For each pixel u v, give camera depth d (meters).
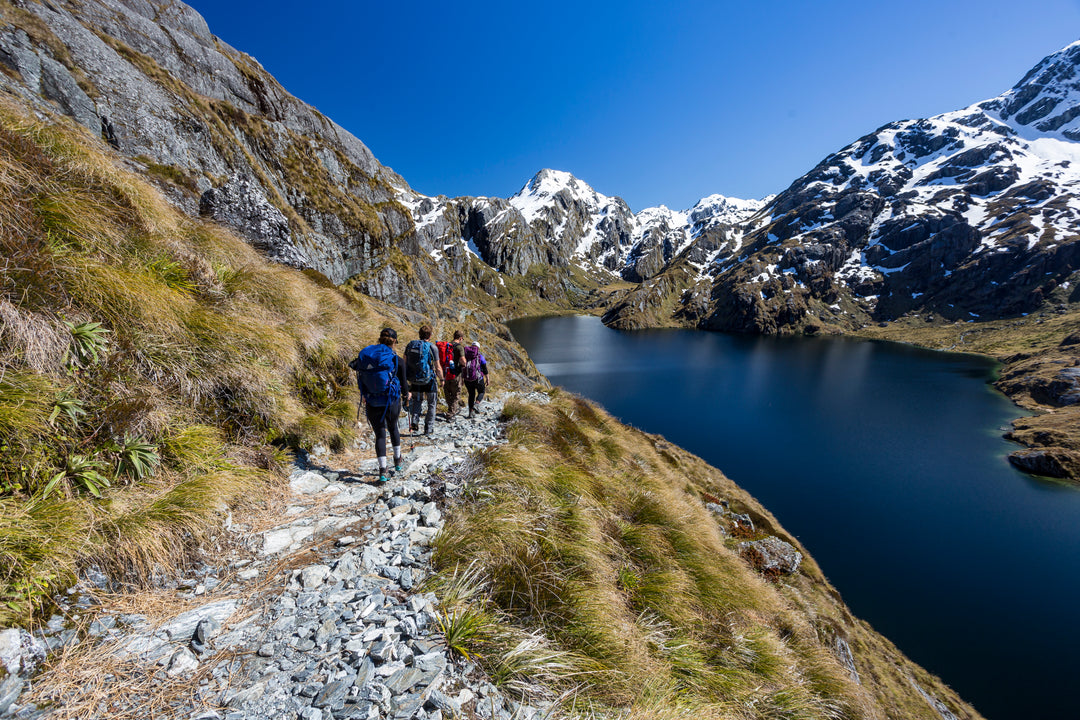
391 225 107.00
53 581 3.23
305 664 3.16
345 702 2.88
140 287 5.84
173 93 45.69
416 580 4.40
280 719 2.70
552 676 3.67
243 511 5.20
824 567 42.69
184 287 7.18
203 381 6.17
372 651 3.30
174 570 3.94
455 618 3.85
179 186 21.59
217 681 2.94
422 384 9.19
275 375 7.54
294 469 6.63
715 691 4.93
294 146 76.12
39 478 3.79
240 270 9.48
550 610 4.45
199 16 69.75
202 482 4.83
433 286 118.69
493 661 3.63
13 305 4.35
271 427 6.96
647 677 4.18
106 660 2.96
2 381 3.96
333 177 90.50
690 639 5.33
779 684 5.62
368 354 6.60
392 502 5.96
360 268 75.56
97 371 4.91
